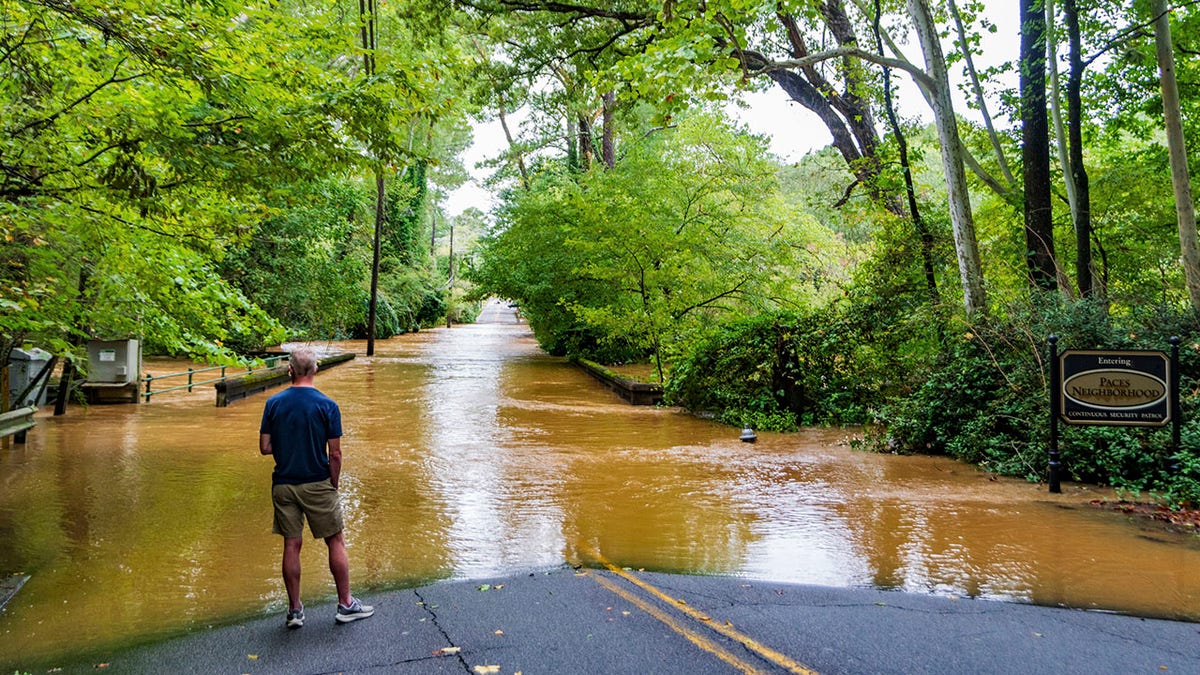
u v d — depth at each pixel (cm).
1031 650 431
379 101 693
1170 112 1111
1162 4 1116
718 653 426
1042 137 1327
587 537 669
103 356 1590
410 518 728
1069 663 414
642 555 619
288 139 657
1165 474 805
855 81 1555
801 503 791
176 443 1131
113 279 807
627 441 1183
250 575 570
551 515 741
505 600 513
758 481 897
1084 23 1295
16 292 711
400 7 2075
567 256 2712
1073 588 536
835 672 402
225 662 419
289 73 702
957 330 1167
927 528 693
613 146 3656
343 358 2958
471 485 869
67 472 924
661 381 1727
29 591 535
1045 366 975
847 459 1039
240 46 673
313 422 475
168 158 620
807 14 1633
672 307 1778
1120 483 838
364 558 612
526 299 3002
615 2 2061
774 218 2309
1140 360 812
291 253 2544
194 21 633
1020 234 1622
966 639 446
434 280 6203
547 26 2353
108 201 681
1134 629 462
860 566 588
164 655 429
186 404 1605
